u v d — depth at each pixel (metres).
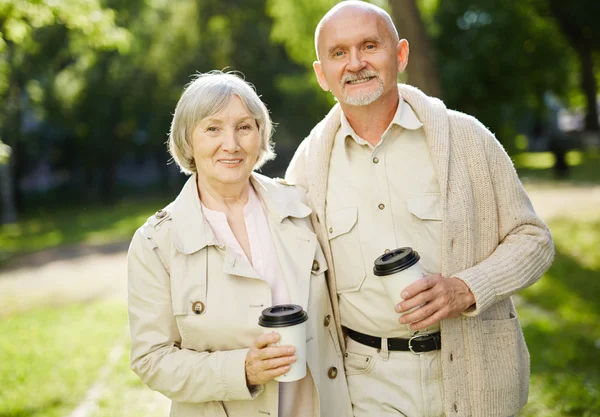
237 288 2.32
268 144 2.51
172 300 2.31
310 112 27.08
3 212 25.94
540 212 12.83
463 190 2.50
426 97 2.67
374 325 2.55
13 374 5.89
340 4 2.58
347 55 2.52
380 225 2.56
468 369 2.51
